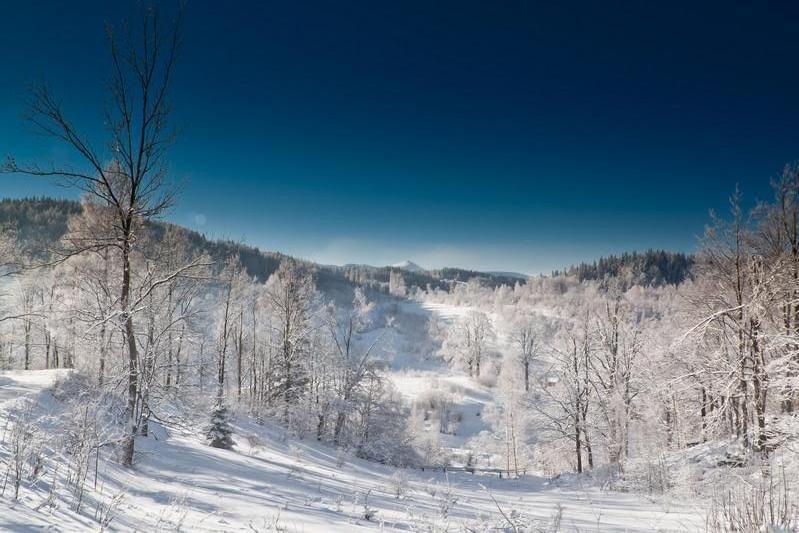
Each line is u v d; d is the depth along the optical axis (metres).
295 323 34.94
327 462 22.73
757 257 19.77
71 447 8.61
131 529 5.40
